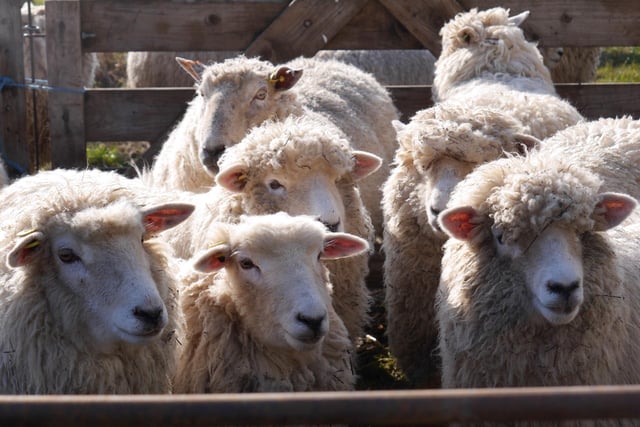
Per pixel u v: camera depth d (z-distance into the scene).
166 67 12.37
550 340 4.89
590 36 10.07
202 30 9.51
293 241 5.20
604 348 4.93
